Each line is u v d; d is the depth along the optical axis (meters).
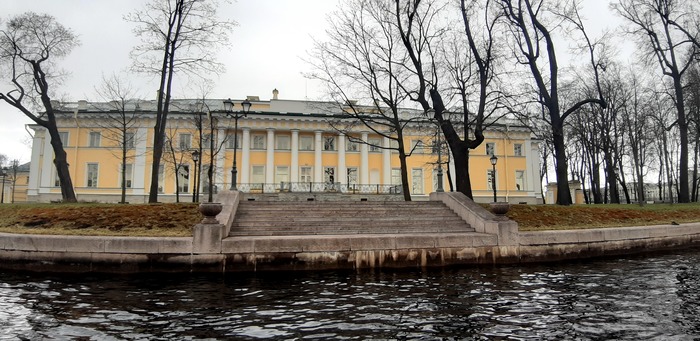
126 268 11.87
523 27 24.30
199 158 33.44
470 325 6.85
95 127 42.41
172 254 11.96
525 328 6.67
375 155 47.34
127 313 7.61
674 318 7.16
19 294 9.20
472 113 24.42
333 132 45.72
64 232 14.22
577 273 11.85
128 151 42.12
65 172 25.20
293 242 12.41
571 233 14.74
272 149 44.81
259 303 8.41
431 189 47.38
